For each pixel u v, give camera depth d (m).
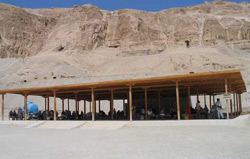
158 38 110.25
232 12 139.00
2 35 121.31
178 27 112.62
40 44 126.81
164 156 9.50
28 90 25.58
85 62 95.31
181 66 76.62
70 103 48.78
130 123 20.17
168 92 27.73
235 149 10.31
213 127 17.06
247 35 109.00
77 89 25.31
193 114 22.17
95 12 128.25
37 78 69.81
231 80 20.97
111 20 119.94
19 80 71.62
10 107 47.00
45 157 10.05
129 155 9.84
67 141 13.88
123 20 117.00
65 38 113.00
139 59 89.88
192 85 23.50
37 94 28.83
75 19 126.25
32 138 15.63
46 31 137.25
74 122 22.47
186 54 85.19
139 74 69.69
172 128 17.45
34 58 95.31
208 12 140.25
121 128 18.97
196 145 11.38
